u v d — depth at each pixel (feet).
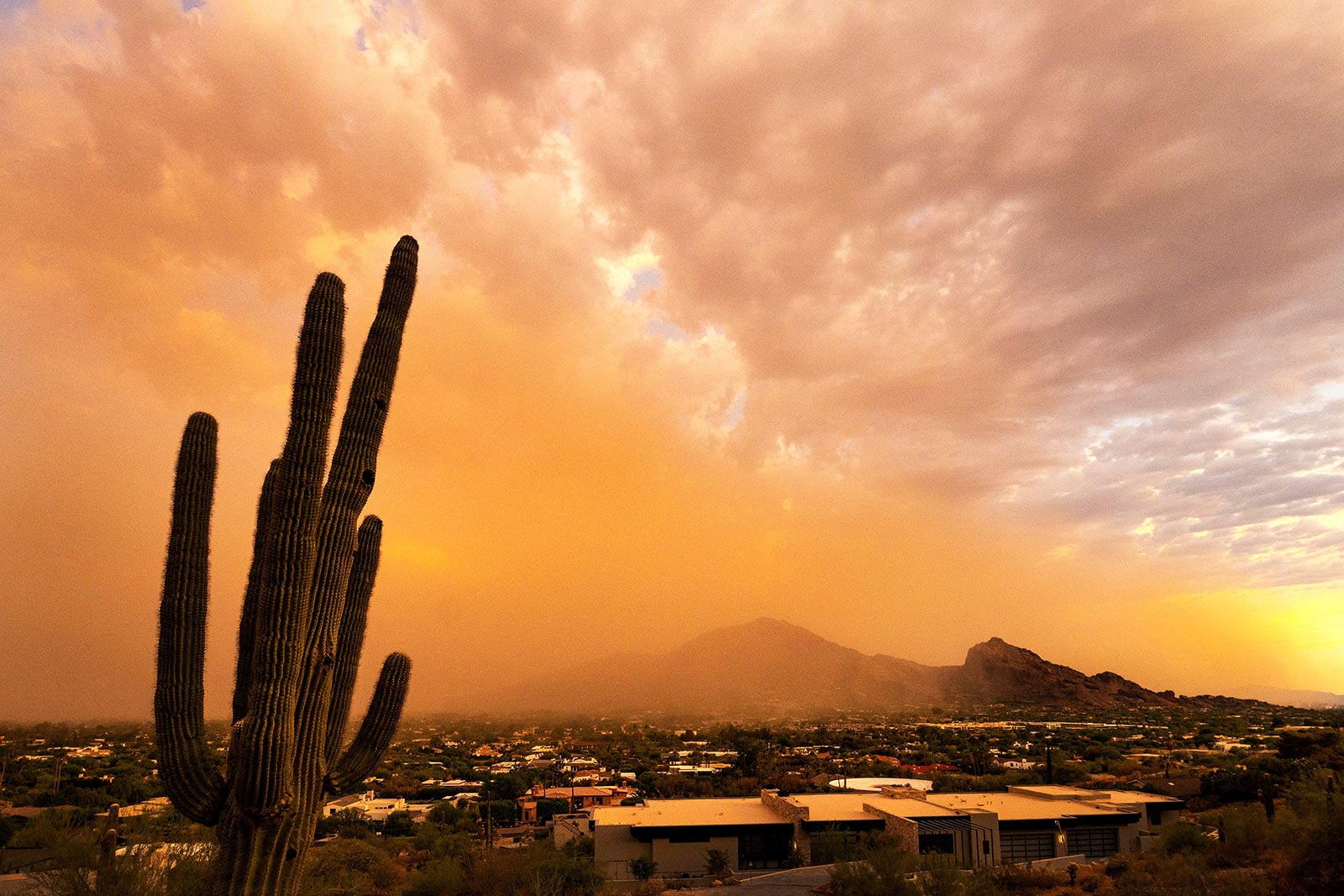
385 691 46.55
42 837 73.20
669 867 130.62
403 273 50.93
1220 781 185.16
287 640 38.32
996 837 132.77
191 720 40.14
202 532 43.32
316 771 40.29
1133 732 536.83
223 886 36.73
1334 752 198.18
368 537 48.52
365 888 110.42
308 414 41.11
